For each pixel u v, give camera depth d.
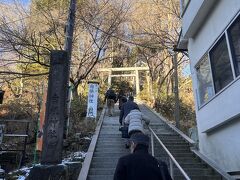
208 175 7.32
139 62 28.11
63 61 6.79
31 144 13.23
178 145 9.95
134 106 9.49
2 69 17.50
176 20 18.89
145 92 25.27
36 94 19.34
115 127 13.04
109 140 10.66
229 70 7.18
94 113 14.44
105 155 8.85
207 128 8.43
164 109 21.25
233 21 6.95
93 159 8.44
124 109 9.53
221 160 7.75
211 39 8.23
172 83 23.91
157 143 9.88
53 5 16.45
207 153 8.70
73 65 17.64
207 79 8.64
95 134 10.85
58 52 6.86
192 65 9.88
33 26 15.60
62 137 6.26
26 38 14.55
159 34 18.91
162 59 24.20
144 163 3.12
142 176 3.04
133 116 7.72
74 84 17.03
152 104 22.39
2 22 15.27
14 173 8.34
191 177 7.23
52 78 6.62
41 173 5.86
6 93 21.03
